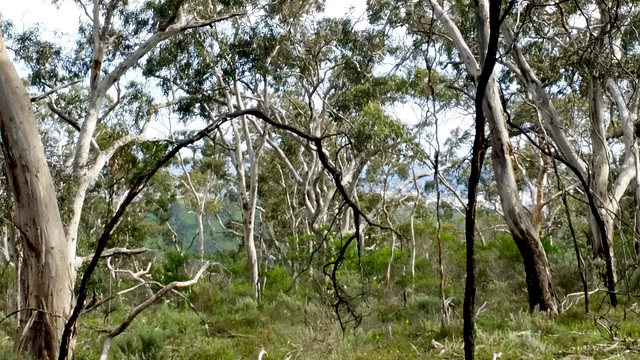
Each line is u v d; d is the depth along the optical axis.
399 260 21.00
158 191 30.81
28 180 8.95
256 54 20.33
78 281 15.55
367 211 28.75
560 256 16.27
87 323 13.98
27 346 8.87
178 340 12.58
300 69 23.48
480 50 12.41
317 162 25.20
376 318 12.48
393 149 20.05
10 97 8.87
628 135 17.55
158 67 19.20
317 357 9.62
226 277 25.41
